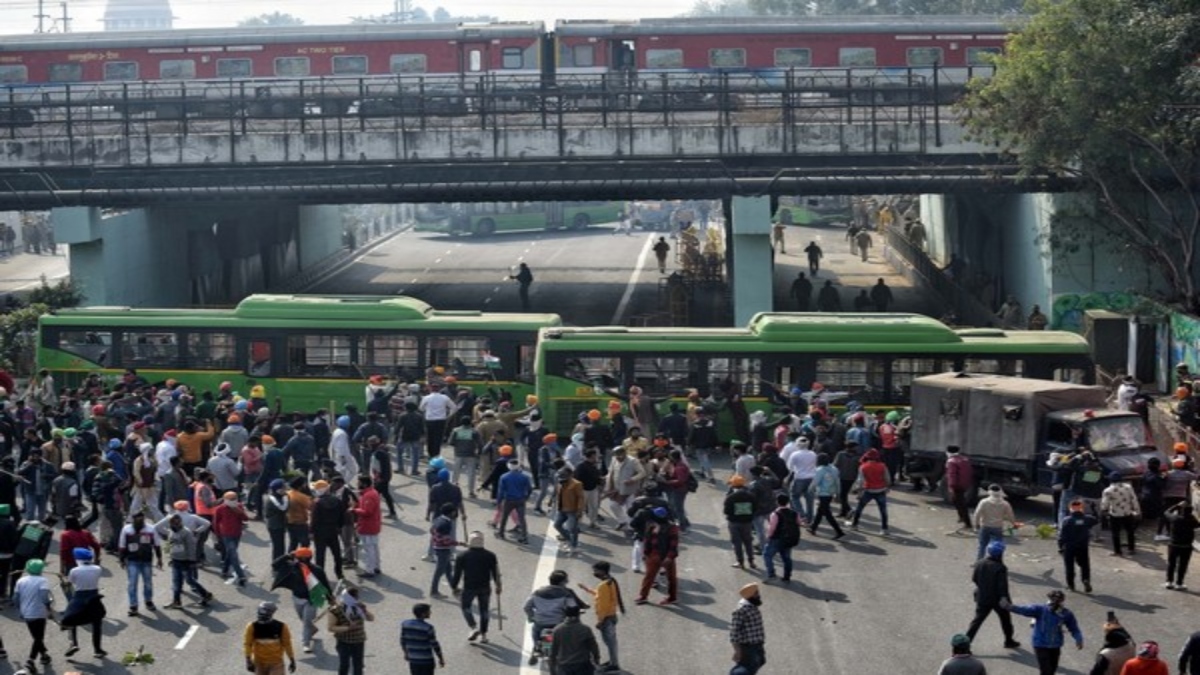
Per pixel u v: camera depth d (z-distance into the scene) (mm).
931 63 63688
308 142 57344
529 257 91438
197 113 65938
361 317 44938
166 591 29859
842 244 96875
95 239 58219
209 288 71438
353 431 38156
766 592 29359
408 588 29641
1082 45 47250
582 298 72812
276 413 39906
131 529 28031
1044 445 34625
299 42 66188
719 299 71125
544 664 25469
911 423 37469
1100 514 32500
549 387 42406
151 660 25672
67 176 59000
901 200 95625
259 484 34469
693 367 41969
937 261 80375
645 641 26625
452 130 56688
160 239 65312
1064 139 48812
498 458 34938
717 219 112188
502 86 65562
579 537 32969
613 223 109750
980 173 55000
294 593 26031
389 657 26109
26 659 26078
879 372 41438
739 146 55844
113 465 33000
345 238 96250
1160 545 32500
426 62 66000
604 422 42188
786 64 64188
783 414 40469
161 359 45969
